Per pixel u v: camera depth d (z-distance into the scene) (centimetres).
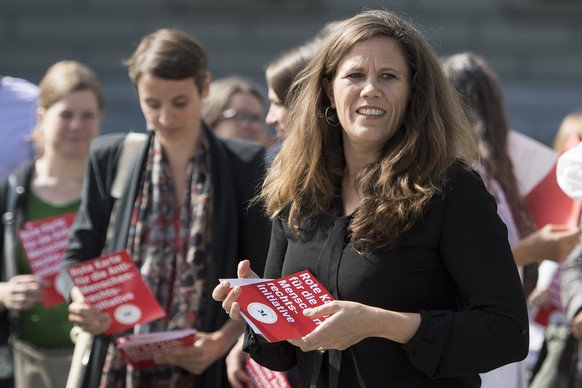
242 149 745
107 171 745
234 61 3322
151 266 722
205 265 721
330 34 530
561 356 805
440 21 3369
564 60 3366
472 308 492
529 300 754
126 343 671
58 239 816
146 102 723
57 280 806
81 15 3322
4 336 851
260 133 989
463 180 500
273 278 544
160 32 735
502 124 733
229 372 725
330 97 536
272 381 664
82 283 687
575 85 3350
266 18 3356
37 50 3303
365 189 507
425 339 480
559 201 710
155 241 725
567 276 773
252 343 554
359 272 498
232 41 3344
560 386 805
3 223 880
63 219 820
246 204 726
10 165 1042
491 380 659
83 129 900
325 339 466
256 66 3325
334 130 536
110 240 732
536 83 3356
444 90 523
